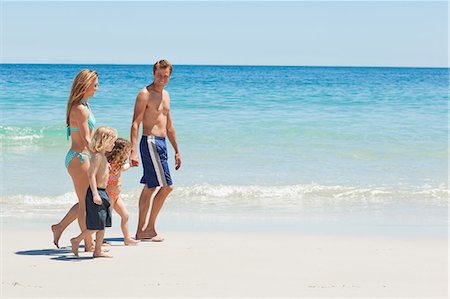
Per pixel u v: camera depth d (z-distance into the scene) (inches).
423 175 496.4
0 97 948.0
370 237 308.7
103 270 235.9
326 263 250.7
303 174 492.1
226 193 424.2
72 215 276.7
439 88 1300.4
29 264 246.1
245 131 679.7
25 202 389.7
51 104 897.5
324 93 1132.5
